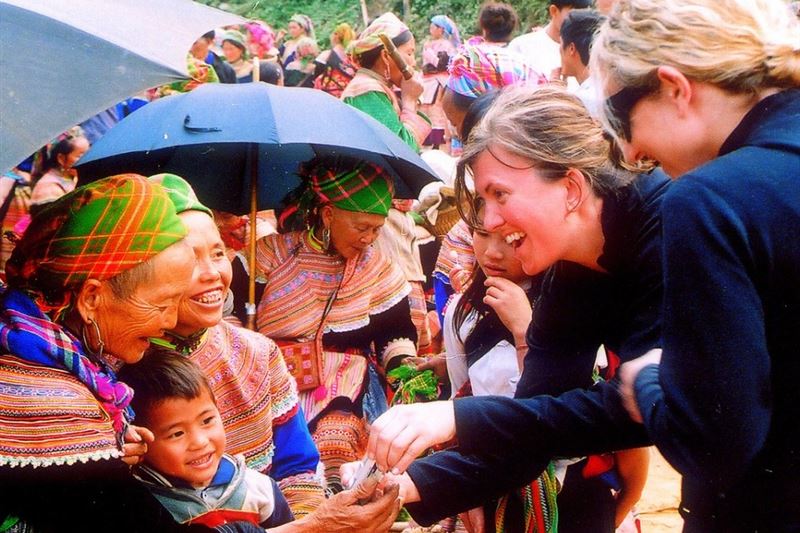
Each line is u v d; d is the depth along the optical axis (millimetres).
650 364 2354
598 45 2199
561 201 2615
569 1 7547
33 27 2291
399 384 3996
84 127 5383
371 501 2764
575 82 6473
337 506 2742
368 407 4043
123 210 2377
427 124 6871
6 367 2252
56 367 2301
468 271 4871
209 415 2732
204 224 2969
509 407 2562
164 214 2426
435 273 5121
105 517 2262
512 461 2695
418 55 15031
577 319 2775
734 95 2072
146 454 2707
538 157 2580
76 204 2375
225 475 2832
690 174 2029
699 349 1970
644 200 2600
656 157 2184
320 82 8891
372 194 3971
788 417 2043
